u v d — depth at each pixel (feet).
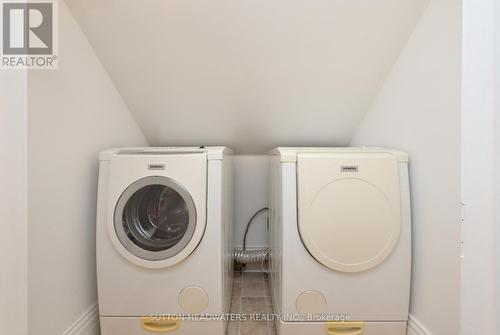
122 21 4.57
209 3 4.30
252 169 8.09
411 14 4.34
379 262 4.26
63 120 4.17
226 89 5.88
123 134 6.18
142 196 4.88
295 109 6.38
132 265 4.42
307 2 4.27
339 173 4.30
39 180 3.67
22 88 2.92
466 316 2.29
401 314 4.32
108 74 5.51
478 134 2.19
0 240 2.73
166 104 6.29
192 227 4.35
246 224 8.11
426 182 4.12
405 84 4.76
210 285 4.41
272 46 4.96
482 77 2.15
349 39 4.81
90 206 4.82
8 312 2.78
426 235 4.11
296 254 4.31
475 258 2.22
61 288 4.05
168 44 4.94
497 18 2.06
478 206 2.20
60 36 4.14
